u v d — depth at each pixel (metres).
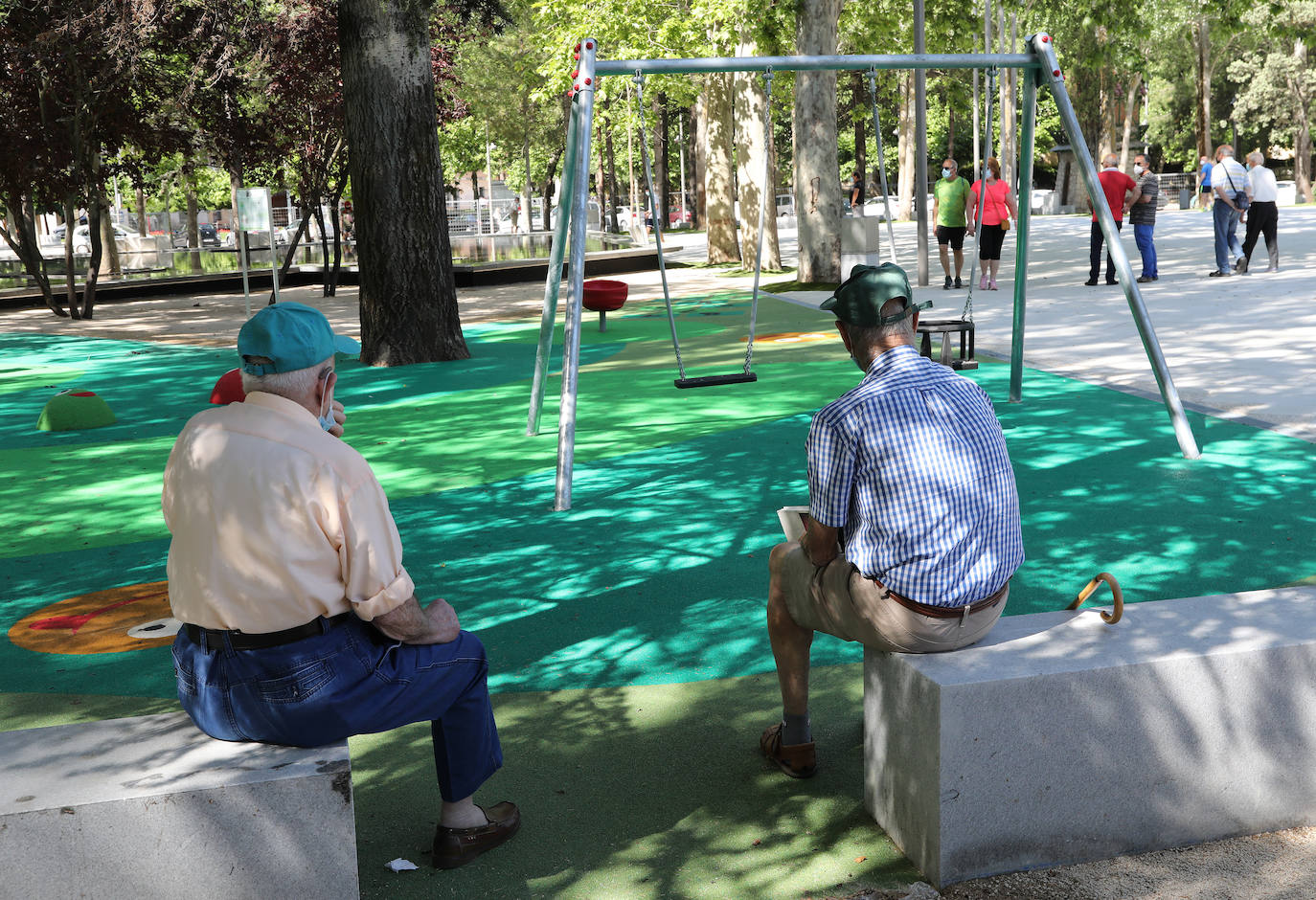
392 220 12.84
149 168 23.86
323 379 2.74
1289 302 13.41
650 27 25.73
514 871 2.99
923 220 18.22
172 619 5.00
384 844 3.14
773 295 19.48
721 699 3.98
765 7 20.23
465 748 2.98
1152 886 2.85
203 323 19.53
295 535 2.58
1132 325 12.49
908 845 3.00
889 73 47.59
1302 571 4.96
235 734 2.70
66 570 5.82
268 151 22.55
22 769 2.62
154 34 18.97
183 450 2.64
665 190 62.00
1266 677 2.99
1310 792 3.09
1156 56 54.22
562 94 28.52
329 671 2.65
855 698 3.95
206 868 2.54
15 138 19.92
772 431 8.38
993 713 2.83
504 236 51.44
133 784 2.53
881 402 2.94
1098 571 5.09
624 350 13.48
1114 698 2.91
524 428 9.05
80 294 24.73
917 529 2.89
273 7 21.03
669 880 2.94
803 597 3.26
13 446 9.16
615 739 3.71
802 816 3.23
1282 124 59.22
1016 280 8.69
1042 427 7.95
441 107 25.47
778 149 66.00
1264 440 7.20
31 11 19.02
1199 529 5.58
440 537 6.12
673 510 6.42
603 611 4.88
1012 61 7.96
